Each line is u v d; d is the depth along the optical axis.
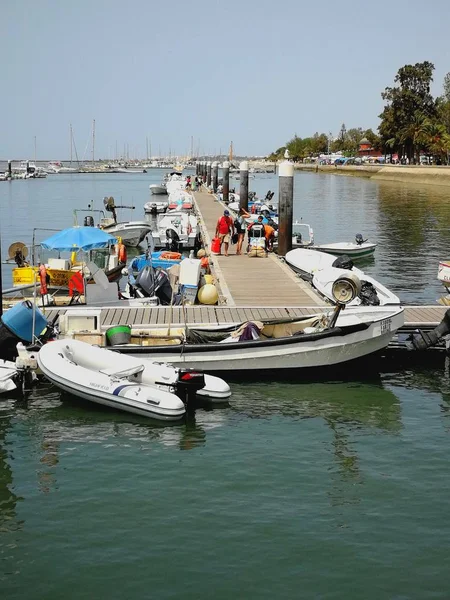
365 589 7.26
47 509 8.91
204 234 34.16
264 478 9.79
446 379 14.30
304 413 12.39
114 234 36.19
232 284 20.61
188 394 12.56
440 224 46.84
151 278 20.02
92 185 117.44
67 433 11.43
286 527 8.45
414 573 7.54
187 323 15.48
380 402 12.96
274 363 14.05
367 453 10.67
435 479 9.79
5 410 12.41
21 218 54.16
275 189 95.25
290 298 18.53
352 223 48.28
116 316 16.27
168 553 7.89
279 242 27.59
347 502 9.09
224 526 8.47
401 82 122.38
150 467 10.14
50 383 13.60
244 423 11.91
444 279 20.25
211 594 7.16
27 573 7.54
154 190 82.81
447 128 119.06
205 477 9.80
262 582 7.36
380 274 27.45
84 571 7.56
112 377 12.43
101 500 9.13
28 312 13.77
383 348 14.85
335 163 171.88
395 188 93.88
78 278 18.23
